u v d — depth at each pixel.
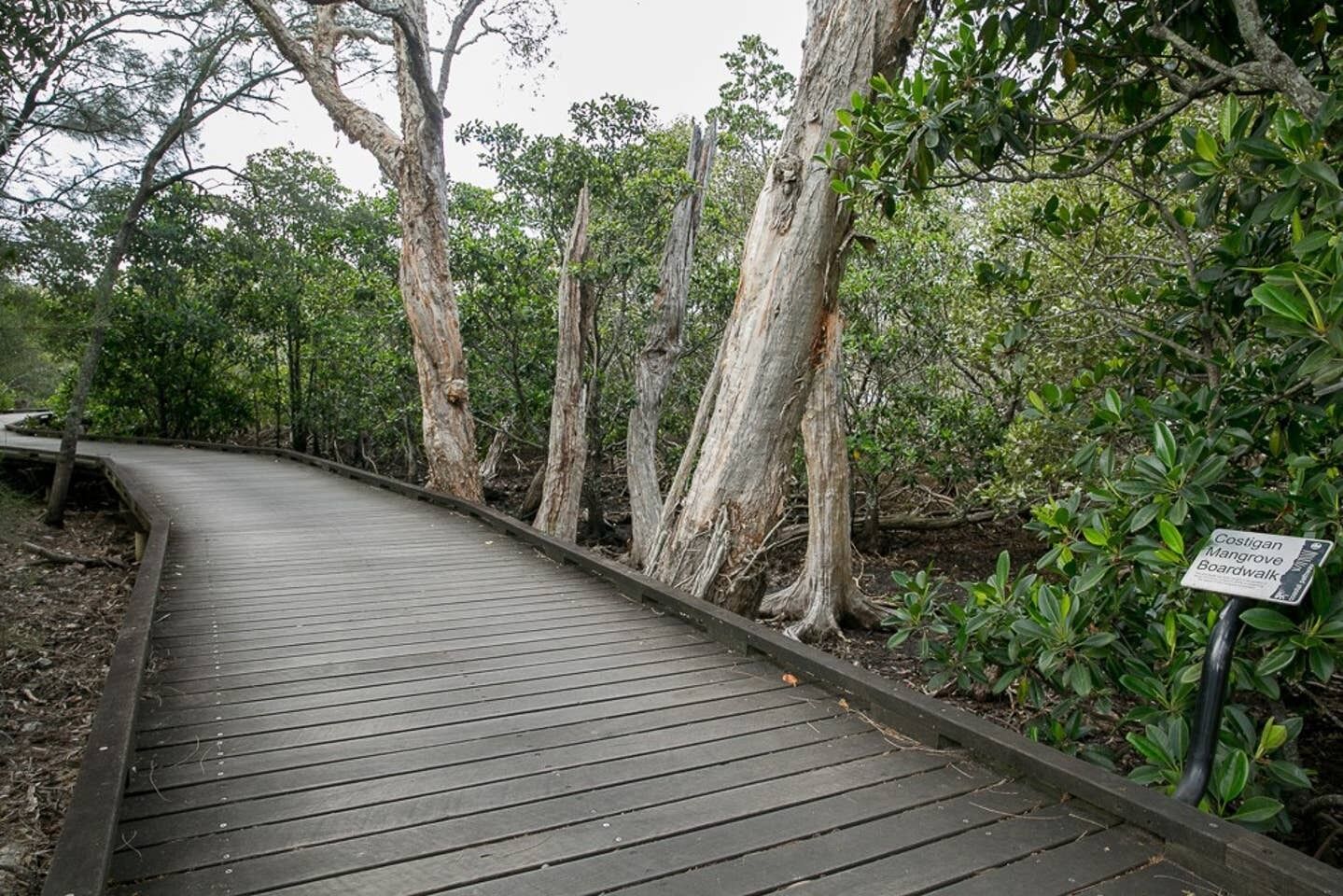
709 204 12.72
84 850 2.26
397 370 13.19
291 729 3.43
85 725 5.11
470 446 11.06
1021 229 5.83
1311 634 2.58
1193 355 3.67
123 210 11.79
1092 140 4.16
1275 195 2.92
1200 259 4.14
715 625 4.79
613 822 2.71
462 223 13.04
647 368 10.40
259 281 17.64
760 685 4.04
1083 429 4.23
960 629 3.99
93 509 13.38
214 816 2.72
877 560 10.50
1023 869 2.44
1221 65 3.09
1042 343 6.08
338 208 16.06
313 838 2.59
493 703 3.76
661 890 2.33
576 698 3.83
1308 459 2.94
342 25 12.12
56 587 8.47
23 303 9.84
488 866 2.44
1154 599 3.47
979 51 3.97
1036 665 3.82
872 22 5.57
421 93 10.35
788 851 2.54
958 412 9.95
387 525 8.58
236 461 14.73
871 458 10.07
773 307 5.82
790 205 5.76
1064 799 2.84
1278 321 2.42
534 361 11.96
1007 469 8.20
